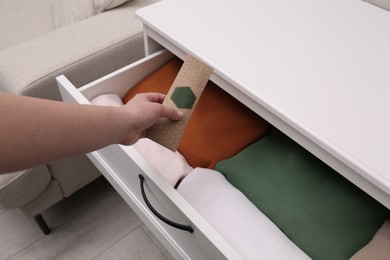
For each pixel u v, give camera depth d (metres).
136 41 0.91
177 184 0.63
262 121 0.73
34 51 0.83
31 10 1.17
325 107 0.51
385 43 0.63
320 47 0.61
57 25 1.11
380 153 0.45
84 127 0.35
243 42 0.62
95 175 1.03
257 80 0.55
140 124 0.43
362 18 0.69
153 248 1.03
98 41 0.87
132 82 0.80
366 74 0.56
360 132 0.48
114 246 1.04
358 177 0.46
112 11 0.98
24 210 0.91
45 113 0.32
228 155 0.71
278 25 0.66
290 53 0.60
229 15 0.69
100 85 0.73
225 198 0.58
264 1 0.73
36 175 0.82
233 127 0.73
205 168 0.67
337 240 0.56
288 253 0.52
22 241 1.04
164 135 0.52
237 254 0.43
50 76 0.78
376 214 0.58
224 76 0.56
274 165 0.65
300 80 0.55
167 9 0.70
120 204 1.13
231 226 0.54
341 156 0.45
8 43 1.07
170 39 0.64
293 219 0.58
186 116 0.52
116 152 0.59
